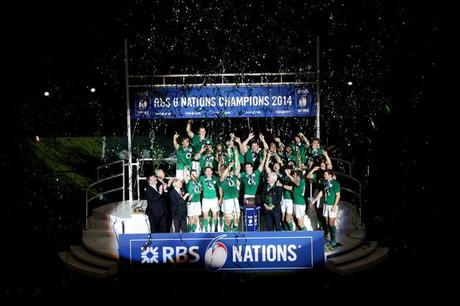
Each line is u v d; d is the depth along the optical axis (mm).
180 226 13000
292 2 20812
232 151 15125
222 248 12102
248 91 15156
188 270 12148
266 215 13219
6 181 18609
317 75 15195
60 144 21859
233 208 13688
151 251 12094
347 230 13883
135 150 20656
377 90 18062
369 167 16844
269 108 15234
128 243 12078
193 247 12094
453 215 13875
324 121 21141
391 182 15805
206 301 11445
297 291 11805
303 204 13406
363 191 16438
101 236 14172
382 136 16609
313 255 12094
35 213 16781
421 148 15055
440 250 13109
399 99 15898
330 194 12836
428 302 11125
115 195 18375
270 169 14852
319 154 15117
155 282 12188
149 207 12812
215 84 15133
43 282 12570
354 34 20000
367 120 19406
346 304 11188
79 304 11508
